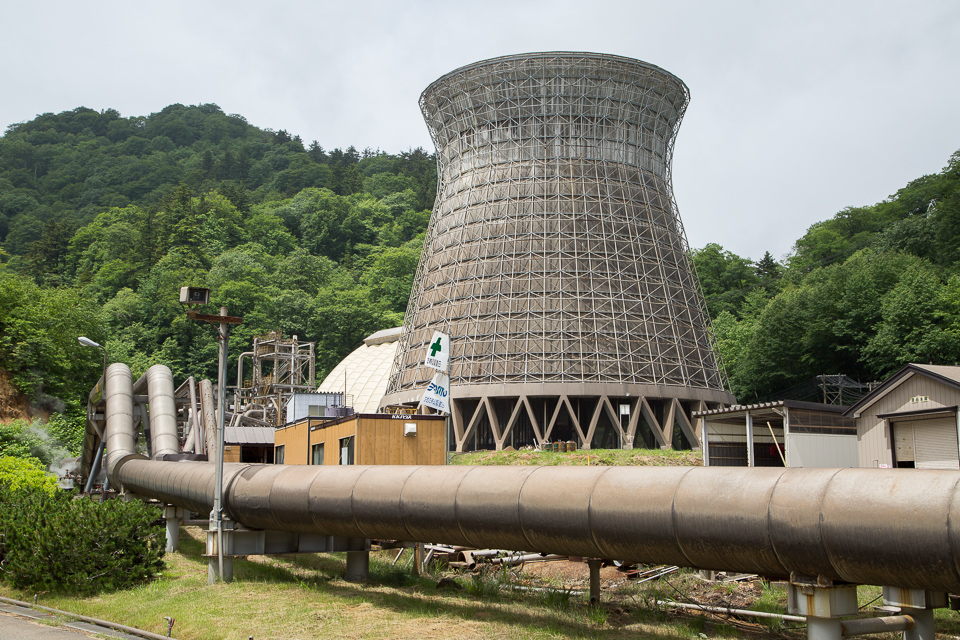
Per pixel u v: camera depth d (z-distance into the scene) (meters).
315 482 28.17
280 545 31.06
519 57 89.44
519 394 78.06
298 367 119.00
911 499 16.34
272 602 26.28
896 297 85.31
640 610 25.28
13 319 95.25
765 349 104.56
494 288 84.69
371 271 195.25
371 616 24.06
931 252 106.44
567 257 84.62
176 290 158.88
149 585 30.89
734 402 87.06
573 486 22.31
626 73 90.12
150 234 187.88
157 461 40.62
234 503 30.08
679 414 80.88
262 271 180.25
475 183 92.12
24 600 29.36
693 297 91.50
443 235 93.38
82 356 104.31
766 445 51.84
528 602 26.20
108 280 178.50
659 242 90.31
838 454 44.97
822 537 17.44
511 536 23.55
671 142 97.62
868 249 119.19
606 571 33.28
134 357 142.88
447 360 42.44
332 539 31.05
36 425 81.88
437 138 99.50
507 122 91.56
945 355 78.62
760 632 22.73
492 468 24.84
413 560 34.22
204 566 35.62
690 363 84.50
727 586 29.45
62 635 23.22
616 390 78.00
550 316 81.94
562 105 90.25
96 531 30.59
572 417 77.31
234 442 71.94
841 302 96.94
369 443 39.91
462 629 22.28
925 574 16.19
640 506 20.70
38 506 33.34
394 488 26.14
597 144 90.44
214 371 157.12
